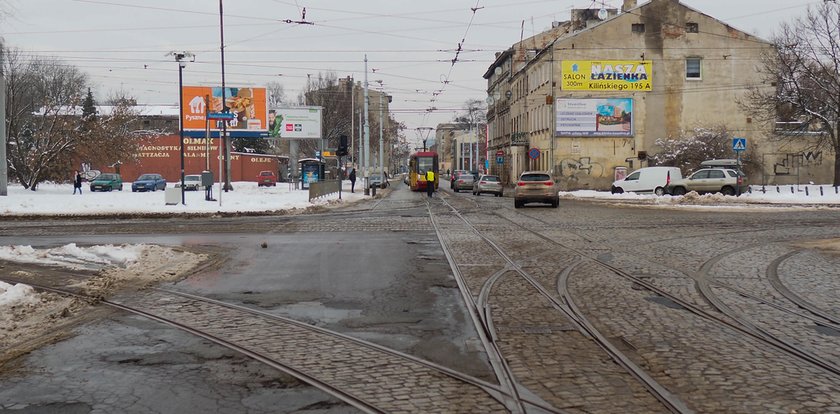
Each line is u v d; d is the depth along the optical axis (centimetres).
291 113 6844
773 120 4800
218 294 1005
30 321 836
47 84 6719
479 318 833
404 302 935
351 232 1958
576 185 5116
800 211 2825
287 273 1196
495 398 541
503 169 7569
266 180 6781
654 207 3181
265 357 667
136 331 782
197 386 580
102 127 5003
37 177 4750
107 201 3416
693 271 1185
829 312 852
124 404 536
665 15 5106
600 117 5100
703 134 4931
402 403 531
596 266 1248
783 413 499
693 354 661
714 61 5116
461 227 2095
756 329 764
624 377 593
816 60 4088
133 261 1313
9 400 547
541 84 5538
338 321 826
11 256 1395
